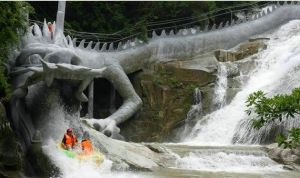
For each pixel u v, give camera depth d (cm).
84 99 1916
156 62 3219
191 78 3117
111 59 3045
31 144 1770
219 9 3866
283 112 941
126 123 2984
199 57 3312
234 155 2119
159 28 3666
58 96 1900
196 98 3048
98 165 1764
